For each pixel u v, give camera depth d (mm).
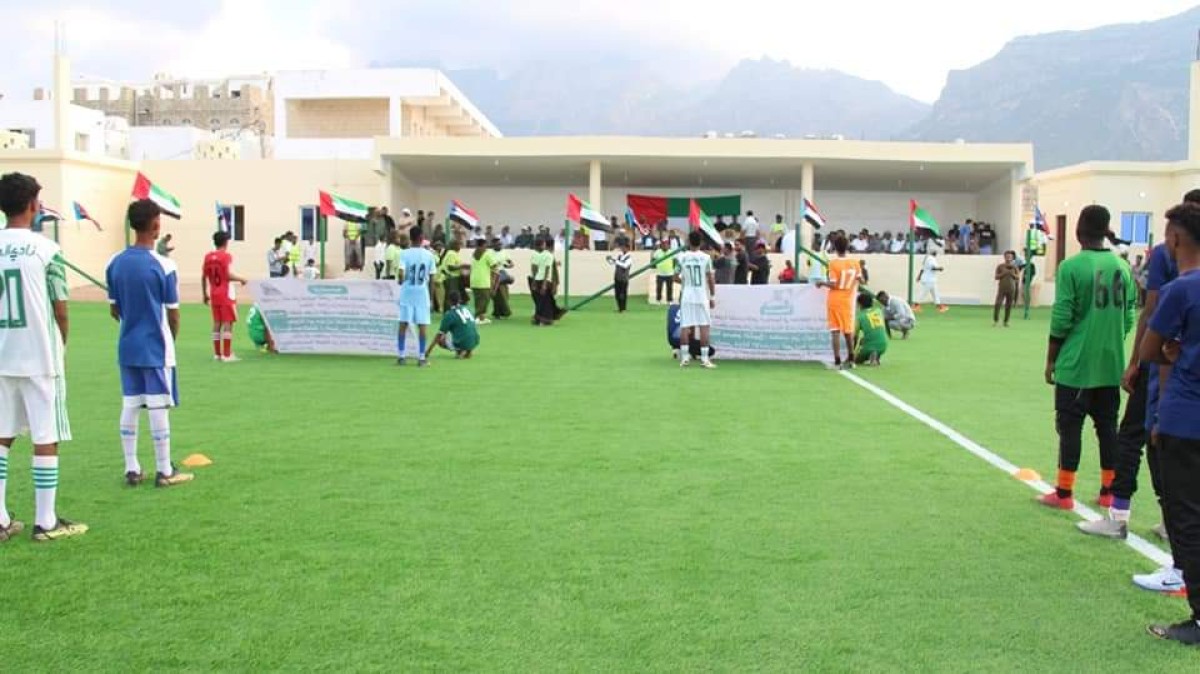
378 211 32344
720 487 7270
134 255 7160
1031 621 4770
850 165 33344
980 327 23516
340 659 4258
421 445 8742
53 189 33656
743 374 13977
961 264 32562
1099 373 6664
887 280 32688
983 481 7570
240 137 51906
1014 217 33438
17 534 5992
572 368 14523
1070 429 6781
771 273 31891
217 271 14805
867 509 6707
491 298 24062
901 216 39469
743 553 5715
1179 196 34500
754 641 4477
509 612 4785
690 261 14609
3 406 5902
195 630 4559
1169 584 5172
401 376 13492
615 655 4312
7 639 4449
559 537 5984
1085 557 5746
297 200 36188
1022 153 32344
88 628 4578
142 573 5309
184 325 21250
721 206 38344
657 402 11328
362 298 15852
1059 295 6734
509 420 10062
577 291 32875
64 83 35000
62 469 7738
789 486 7324
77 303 27969
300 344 16109
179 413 10375
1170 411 4793
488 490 7125
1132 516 6715
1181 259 5062
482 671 4152
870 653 4367
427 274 14648
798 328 15297
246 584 5145
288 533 6031
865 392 12289
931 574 5402
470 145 32750
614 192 39219
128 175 36469
